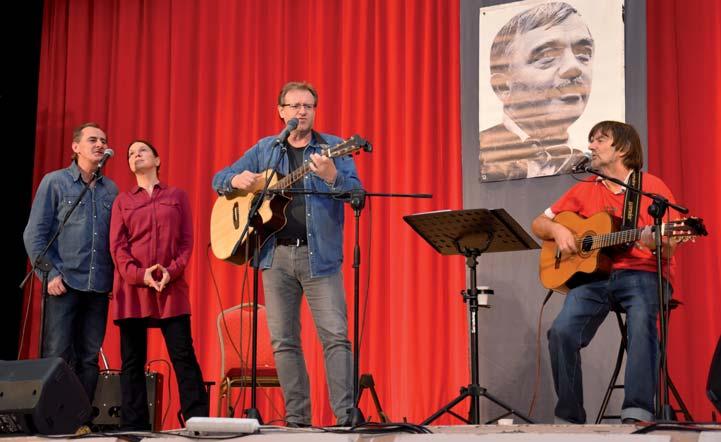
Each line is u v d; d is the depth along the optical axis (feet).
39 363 9.78
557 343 12.85
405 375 17.17
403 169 18.06
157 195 14.48
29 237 14.33
